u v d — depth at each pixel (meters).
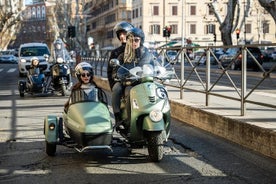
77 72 6.93
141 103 6.28
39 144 7.83
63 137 6.82
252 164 6.25
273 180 5.51
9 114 11.46
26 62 26.61
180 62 11.21
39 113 11.55
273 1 29.22
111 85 7.39
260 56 8.72
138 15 91.12
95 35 124.19
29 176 5.89
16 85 21.16
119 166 6.33
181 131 8.83
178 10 87.44
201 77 10.38
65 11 92.62
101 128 6.26
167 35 49.16
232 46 8.48
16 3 60.78
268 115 8.08
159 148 6.35
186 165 6.30
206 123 8.72
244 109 8.10
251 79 8.41
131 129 6.38
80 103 6.62
